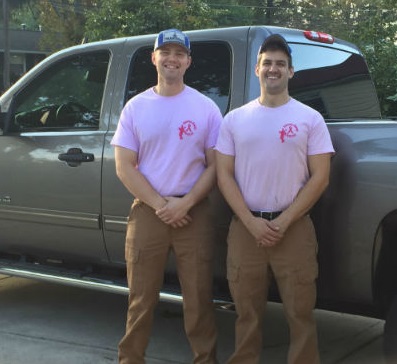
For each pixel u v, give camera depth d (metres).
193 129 3.02
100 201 3.66
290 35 3.73
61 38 24.83
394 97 9.09
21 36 33.84
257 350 2.97
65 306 4.70
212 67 3.49
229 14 28.61
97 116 3.81
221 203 3.21
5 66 26.28
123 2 14.44
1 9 35.09
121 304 4.76
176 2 15.55
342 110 4.07
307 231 2.81
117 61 3.83
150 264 3.05
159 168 3.04
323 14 25.53
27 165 3.96
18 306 4.68
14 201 4.05
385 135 2.80
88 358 3.65
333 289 2.97
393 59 9.68
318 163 2.77
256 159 2.82
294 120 2.79
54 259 4.10
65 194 3.81
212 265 3.10
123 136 3.07
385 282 2.93
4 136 4.10
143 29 14.19
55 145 3.85
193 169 3.06
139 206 3.08
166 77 3.03
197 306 3.05
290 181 2.80
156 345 3.92
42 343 3.89
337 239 2.88
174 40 2.99
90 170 3.68
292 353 2.87
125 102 3.74
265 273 2.90
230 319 4.39
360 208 2.79
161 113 3.03
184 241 3.03
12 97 4.23
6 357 3.64
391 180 2.70
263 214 2.83
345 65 4.23
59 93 4.05
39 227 4.01
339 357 3.74
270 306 4.73
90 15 14.89
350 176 2.82
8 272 4.08
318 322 4.41
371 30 10.09
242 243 2.89
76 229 3.83
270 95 2.83
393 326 2.83
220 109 3.41
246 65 3.35
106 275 3.87
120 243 3.67
